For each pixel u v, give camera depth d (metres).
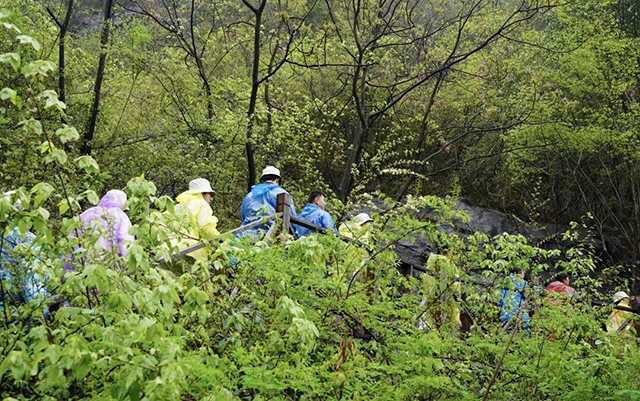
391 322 6.51
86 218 5.87
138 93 17.11
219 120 16.00
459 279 7.28
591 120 19.45
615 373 6.50
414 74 18.50
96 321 4.43
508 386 6.68
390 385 5.67
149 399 3.49
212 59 19.97
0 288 4.43
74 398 4.17
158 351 3.92
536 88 19.17
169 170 15.23
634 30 22.61
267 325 5.57
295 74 19.88
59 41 14.79
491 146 20.88
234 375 4.86
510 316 7.22
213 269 5.79
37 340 3.95
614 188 19.84
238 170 16.42
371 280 6.79
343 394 5.12
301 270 5.83
